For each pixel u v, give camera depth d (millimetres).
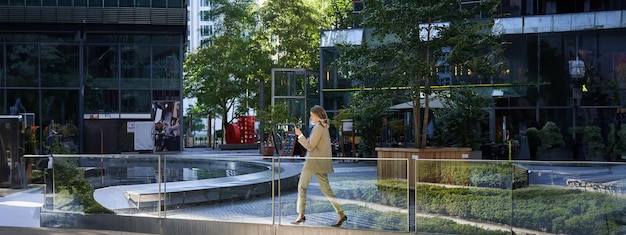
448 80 33375
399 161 10602
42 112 40875
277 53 54031
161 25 41500
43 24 40500
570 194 9500
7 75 40656
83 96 41094
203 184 13188
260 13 54031
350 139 31125
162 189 12562
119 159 12922
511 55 33188
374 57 18656
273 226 11406
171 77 42094
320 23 52469
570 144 32000
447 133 25969
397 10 18203
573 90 32281
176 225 12367
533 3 34000
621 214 9141
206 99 53281
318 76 40250
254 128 48656
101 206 12992
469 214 10188
